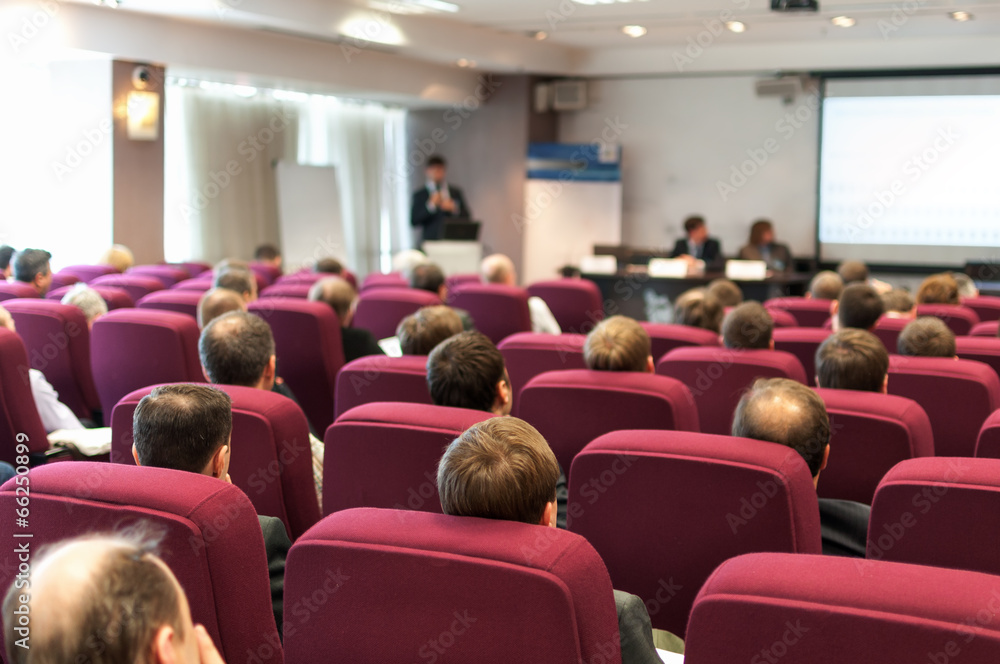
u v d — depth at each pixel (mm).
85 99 8320
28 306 3678
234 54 8812
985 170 10023
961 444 2793
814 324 5289
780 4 8078
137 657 746
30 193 8492
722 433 2996
